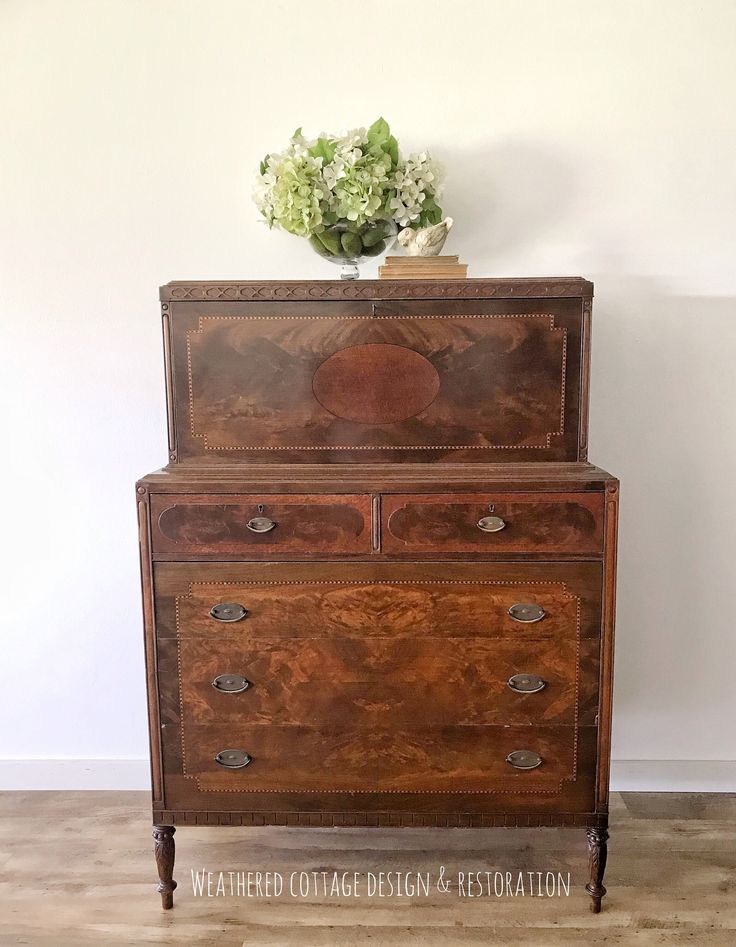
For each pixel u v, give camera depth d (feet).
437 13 7.17
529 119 7.28
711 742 8.02
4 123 7.36
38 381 7.71
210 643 6.05
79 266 7.55
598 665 5.96
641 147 7.27
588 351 5.97
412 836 7.32
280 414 6.14
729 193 7.29
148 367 7.67
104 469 7.83
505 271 7.52
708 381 7.54
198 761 6.19
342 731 6.11
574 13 7.12
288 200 6.32
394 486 5.82
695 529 7.73
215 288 5.97
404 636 5.98
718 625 7.86
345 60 7.26
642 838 7.18
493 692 6.02
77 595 8.00
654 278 7.45
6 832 7.39
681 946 5.85
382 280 5.93
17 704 8.13
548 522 5.81
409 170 6.60
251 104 7.33
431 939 5.96
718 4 7.03
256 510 5.88
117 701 8.13
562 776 6.09
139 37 7.25
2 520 7.92
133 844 7.20
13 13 7.22
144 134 7.38
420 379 6.05
